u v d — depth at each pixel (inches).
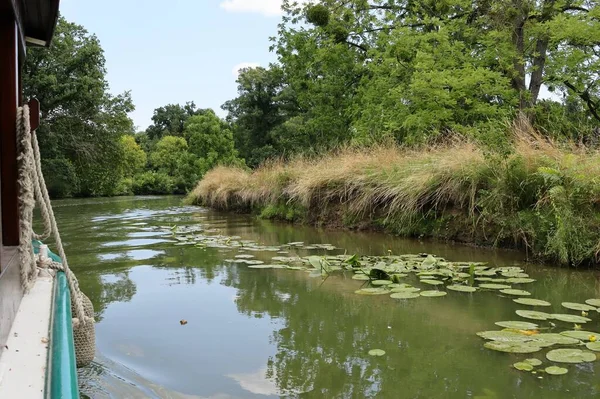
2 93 70.9
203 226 348.8
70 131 919.7
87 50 888.9
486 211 219.9
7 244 73.5
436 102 366.9
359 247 234.7
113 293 147.9
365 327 115.0
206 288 153.6
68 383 45.9
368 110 484.1
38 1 90.4
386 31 518.0
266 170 476.7
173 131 2124.8
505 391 81.0
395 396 79.5
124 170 1227.2
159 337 108.7
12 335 58.4
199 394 80.4
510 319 120.1
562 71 423.2
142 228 335.9
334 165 347.6
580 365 91.4
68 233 303.6
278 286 156.3
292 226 339.9
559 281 157.9
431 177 250.4
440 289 150.6
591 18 357.7
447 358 95.6
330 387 83.1
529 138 237.9
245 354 98.4
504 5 373.7
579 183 187.0
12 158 71.9
